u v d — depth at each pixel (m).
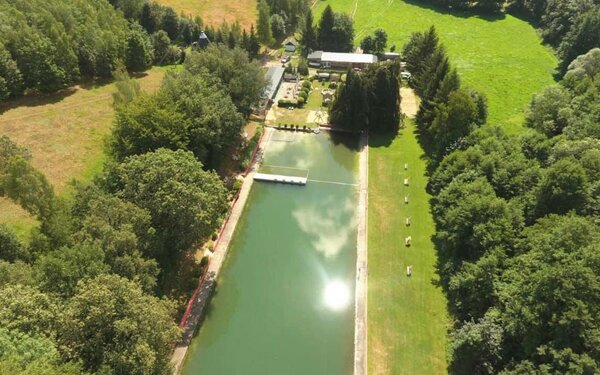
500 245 53.41
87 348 37.62
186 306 55.62
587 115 74.69
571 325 41.59
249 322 55.97
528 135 70.94
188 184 54.72
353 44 131.62
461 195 61.84
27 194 51.03
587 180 56.56
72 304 38.00
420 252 64.12
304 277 62.06
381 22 149.88
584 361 39.50
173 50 121.50
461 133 76.06
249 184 78.56
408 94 108.12
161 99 69.31
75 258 43.03
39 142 80.12
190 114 71.50
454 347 47.94
